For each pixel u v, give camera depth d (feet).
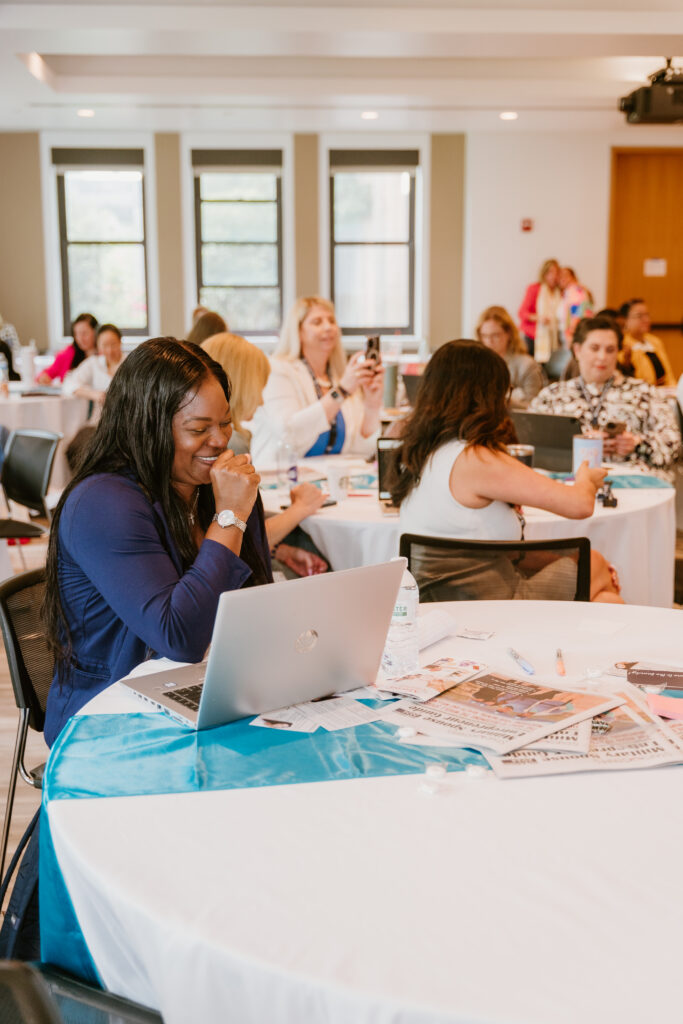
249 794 3.71
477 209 33.50
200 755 4.06
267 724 4.37
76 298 33.55
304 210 33.24
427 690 4.66
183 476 5.48
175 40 20.59
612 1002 2.51
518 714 4.35
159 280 33.35
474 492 7.66
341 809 3.58
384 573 4.48
